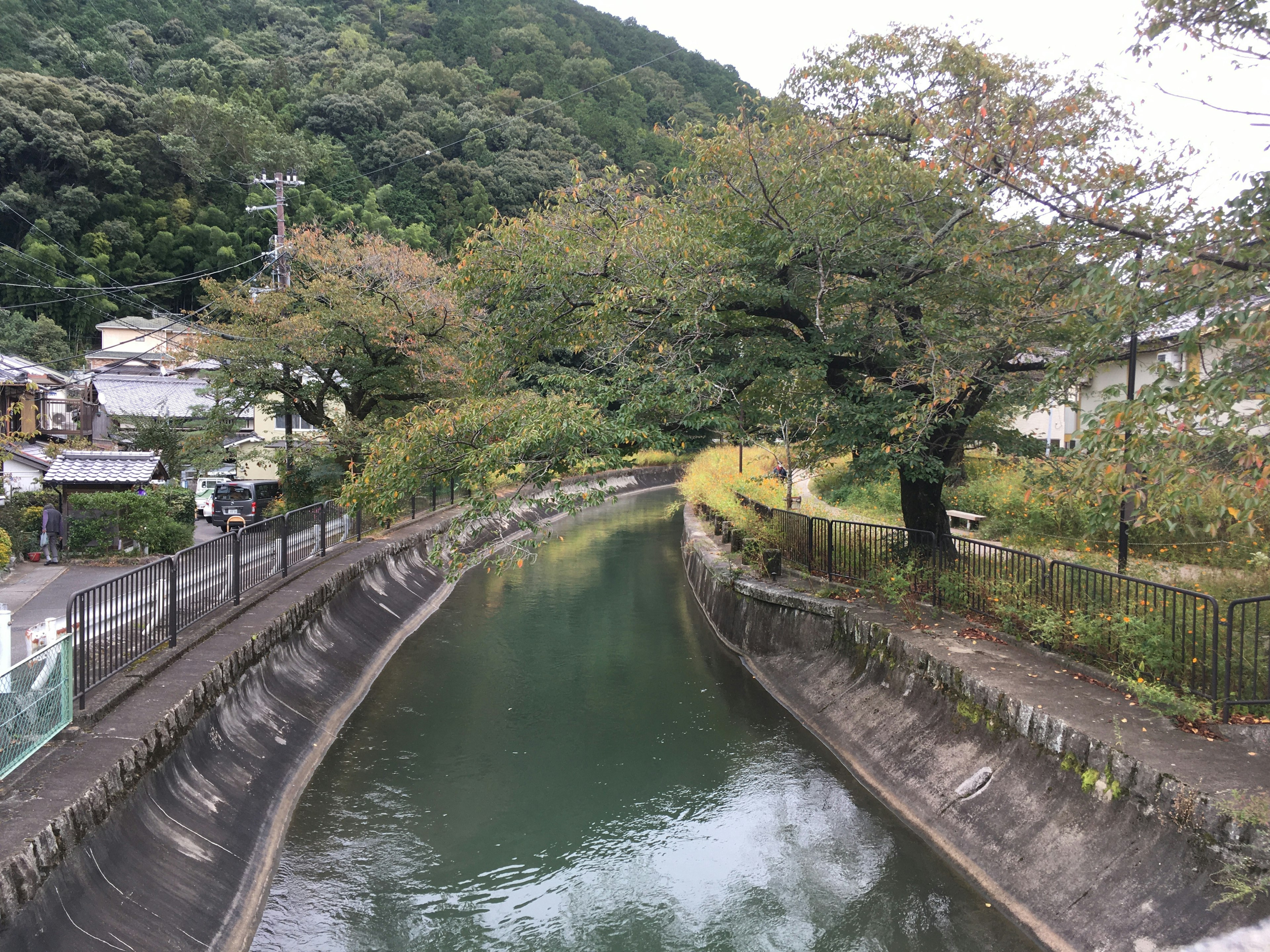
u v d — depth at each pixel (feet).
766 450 87.92
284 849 25.81
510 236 32.73
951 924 21.13
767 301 35.42
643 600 64.39
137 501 57.93
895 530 40.29
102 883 18.12
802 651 40.73
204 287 70.03
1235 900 16.21
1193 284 18.15
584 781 31.07
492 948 21.40
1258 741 20.18
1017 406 34.88
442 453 31.86
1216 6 19.45
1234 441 15.56
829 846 25.75
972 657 28.94
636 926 22.34
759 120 37.99
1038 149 27.22
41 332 130.93
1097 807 20.52
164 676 26.96
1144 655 23.84
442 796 29.84
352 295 64.59
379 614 51.80
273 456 84.17
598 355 36.06
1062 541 45.37
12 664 30.12
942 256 31.55
